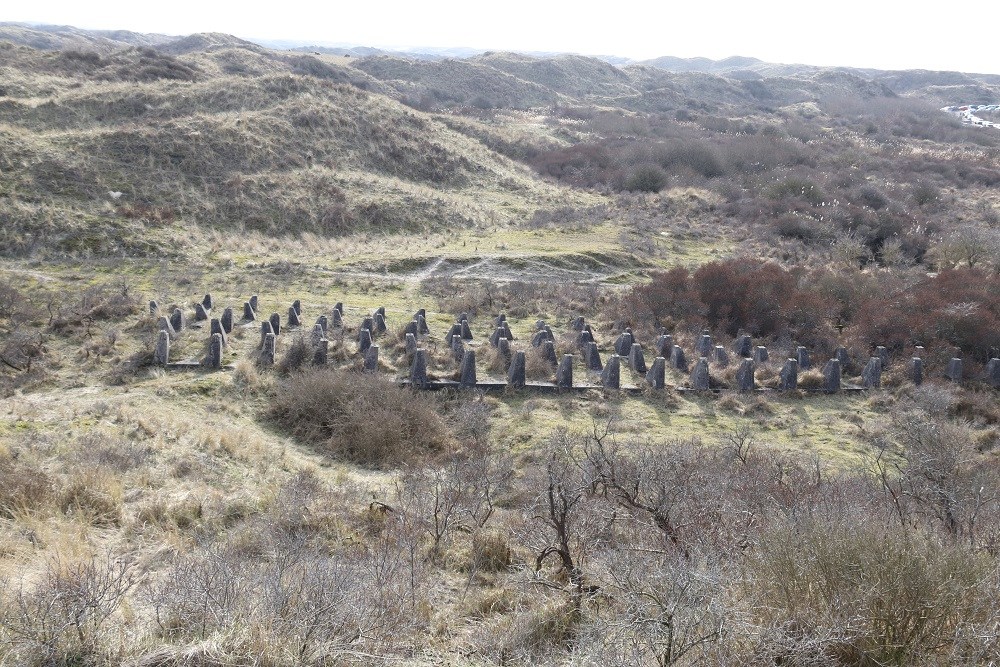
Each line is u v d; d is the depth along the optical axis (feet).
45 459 35.91
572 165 179.01
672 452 36.42
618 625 18.10
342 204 117.39
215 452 42.80
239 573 22.24
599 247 111.24
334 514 33.96
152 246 94.38
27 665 16.47
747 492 30.99
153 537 29.35
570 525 28.48
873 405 62.28
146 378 57.57
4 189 97.09
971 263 111.65
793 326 82.02
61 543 26.45
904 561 17.85
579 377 64.23
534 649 20.68
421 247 108.78
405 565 26.73
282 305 79.25
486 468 40.60
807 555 19.12
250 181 115.85
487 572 28.99
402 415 52.11
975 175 201.57
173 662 16.94
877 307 82.33
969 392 65.21
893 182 185.47
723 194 156.25
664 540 25.38
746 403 60.39
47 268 85.76
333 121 147.43
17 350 59.93
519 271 100.78
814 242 127.44
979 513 27.12
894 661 16.69
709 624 17.37
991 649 16.60
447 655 20.18
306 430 51.39
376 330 72.38
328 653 17.90
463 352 65.36
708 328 80.48
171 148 118.32
